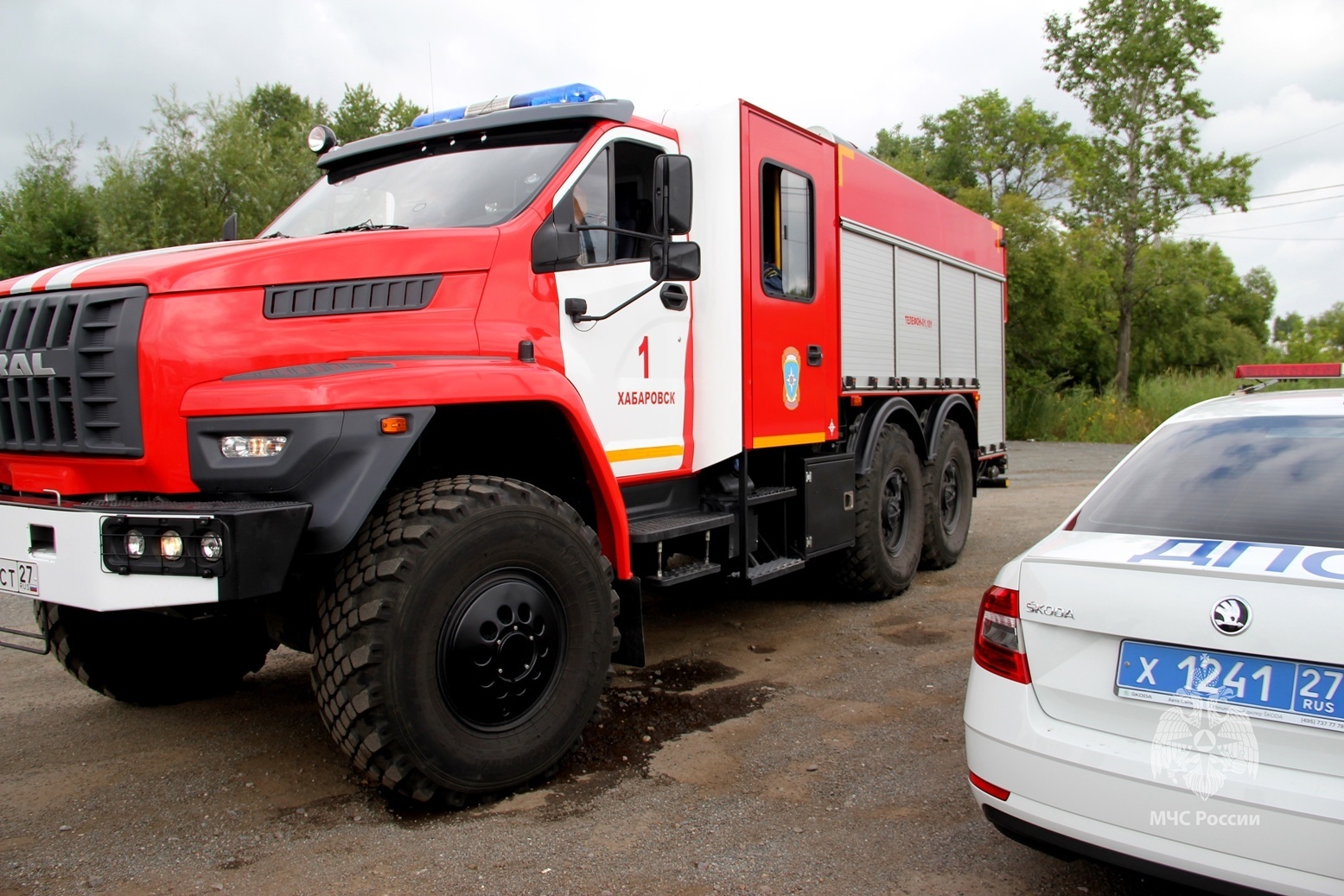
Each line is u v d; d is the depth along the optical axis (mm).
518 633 3332
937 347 7656
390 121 27922
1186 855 2117
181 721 4207
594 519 4172
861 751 3783
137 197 19422
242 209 20094
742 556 5020
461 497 3252
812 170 5695
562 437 3938
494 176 4125
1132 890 2695
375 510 3285
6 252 22859
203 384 3072
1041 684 2445
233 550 2777
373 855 2910
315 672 3121
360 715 2986
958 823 3127
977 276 8602
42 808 3301
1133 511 2732
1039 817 2357
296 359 3238
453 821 3162
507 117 4242
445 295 3584
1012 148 36375
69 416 3201
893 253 6836
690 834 3059
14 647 3133
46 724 4180
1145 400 26141
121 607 2900
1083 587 2395
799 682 4711
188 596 2814
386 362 3271
